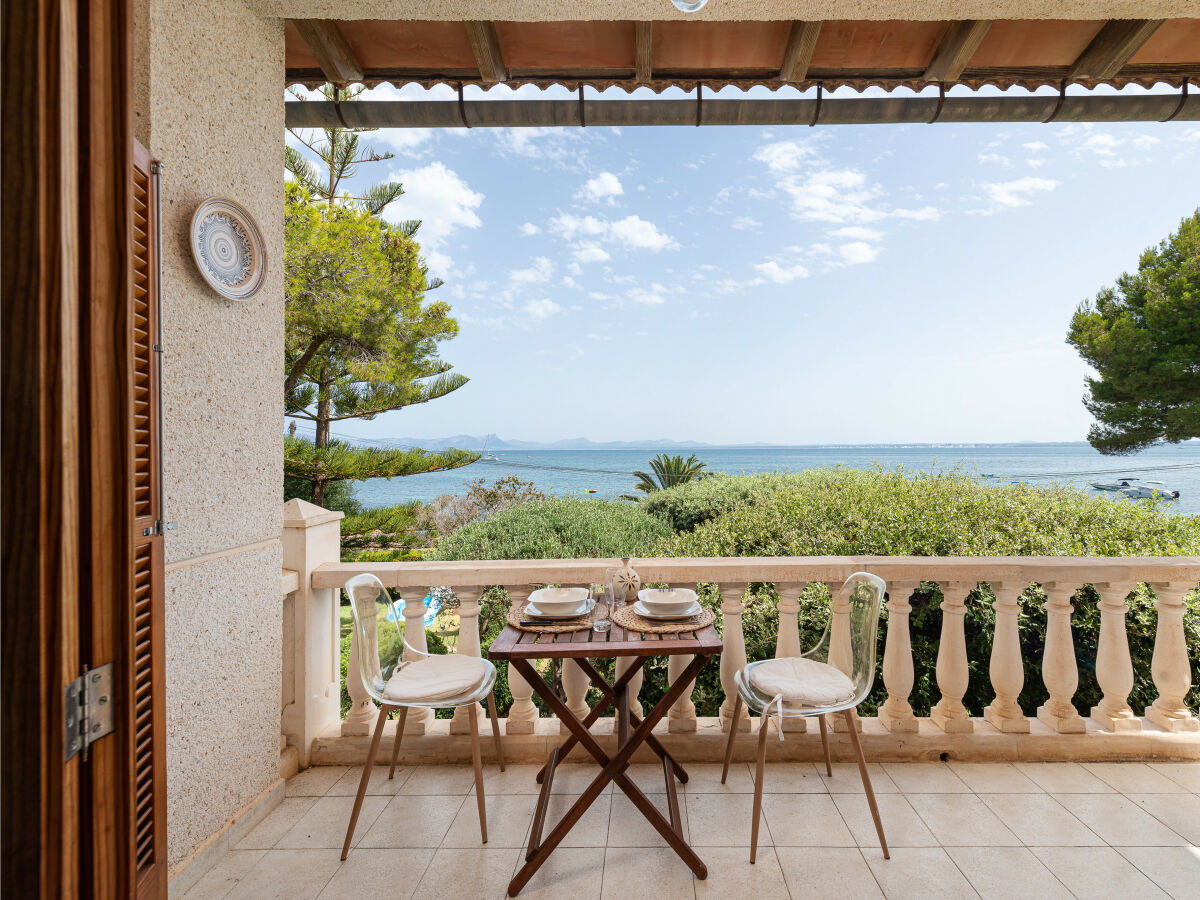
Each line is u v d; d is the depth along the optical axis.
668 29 2.81
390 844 2.23
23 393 0.71
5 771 0.71
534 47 2.95
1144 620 4.71
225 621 2.23
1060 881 1.99
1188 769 2.67
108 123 0.84
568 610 2.31
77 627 0.77
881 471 7.59
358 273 8.77
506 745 2.80
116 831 0.85
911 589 2.83
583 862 2.11
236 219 2.27
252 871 2.09
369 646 2.34
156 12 1.91
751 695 2.24
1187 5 2.32
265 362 2.48
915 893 1.94
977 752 2.75
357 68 3.03
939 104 3.15
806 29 2.69
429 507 12.59
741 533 6.32
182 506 2.02
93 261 0.79
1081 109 3.14
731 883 1.99
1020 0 2.31
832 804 2.43
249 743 2.36
